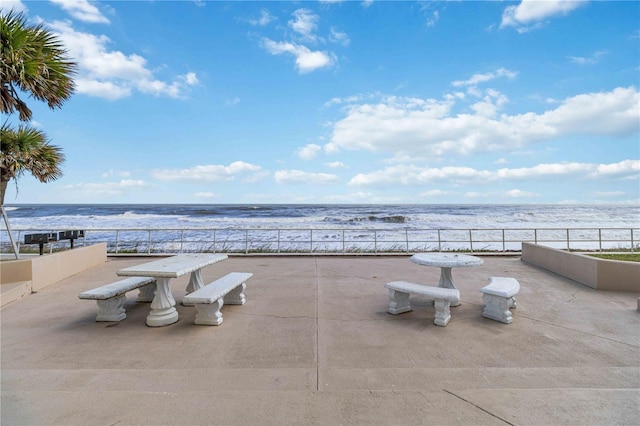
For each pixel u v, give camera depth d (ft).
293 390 8.55
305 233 75.66
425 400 7.89
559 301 17.78
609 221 100.01
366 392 8.32
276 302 17.67
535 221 99.30
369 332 13.38
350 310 16.30
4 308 16.97
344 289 20.47
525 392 8.24
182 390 8.64
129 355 11.25
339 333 13.28
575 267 22.49
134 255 33.04
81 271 25.96
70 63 22.77
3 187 22.53
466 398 7.97
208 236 70.13
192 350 11.64
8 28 19.61
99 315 14.89
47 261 21.70
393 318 15.14
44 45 21.53
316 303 17.48
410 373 9.72
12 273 19.77
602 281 20.15
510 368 10.11
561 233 73.31
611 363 10.58
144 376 9.50
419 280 22.94
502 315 14.49
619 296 18.75
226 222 94.27
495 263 29.43
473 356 11.10
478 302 17.65
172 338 12.82
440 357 11.03
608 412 7.33
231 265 29.04
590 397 7.98
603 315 15.48
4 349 11.82
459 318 15.08
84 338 12.87
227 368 10.15
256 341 12.46
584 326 14.02
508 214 125.49
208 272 25.91
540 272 25.49
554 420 7.04
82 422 6.98
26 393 8.24
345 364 10.48
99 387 8.82
